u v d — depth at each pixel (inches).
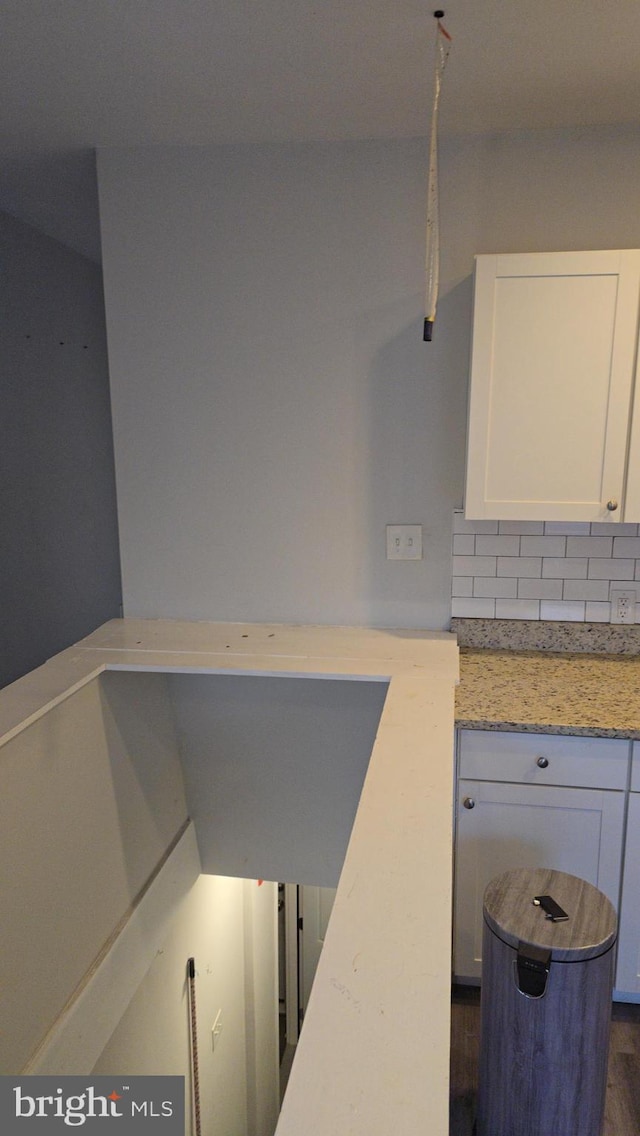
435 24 64.1
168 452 100.5
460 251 90.5
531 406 81.8
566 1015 53.7
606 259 77.5
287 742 107.7
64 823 77.9
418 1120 27.7
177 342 97.7
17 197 114.7
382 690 101.3
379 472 96.8
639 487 81.4
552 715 75.4
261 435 98.3
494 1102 57.9
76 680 79.0
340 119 84.3
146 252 96.1
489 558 96.2
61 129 87.8
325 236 92.6
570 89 76.4
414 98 78.7
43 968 72.3
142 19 63.4
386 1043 31.4
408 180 89.8
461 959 81.4
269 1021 163.2
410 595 99.1
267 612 102.4
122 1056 91.1
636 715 75.3
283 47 68.1
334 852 113.6
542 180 87.7
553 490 83.2
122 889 92.0
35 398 135.6
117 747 91.5
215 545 101.8
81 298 141.4
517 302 80.0
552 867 77.9
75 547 145.0
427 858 45.3
